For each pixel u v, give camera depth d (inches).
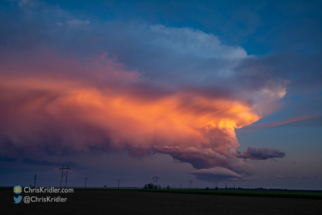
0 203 2167.8
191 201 2866.6
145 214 1518.2
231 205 2354.8
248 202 2819.9
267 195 4522.6
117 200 2822.3
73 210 1660.9
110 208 1852.9
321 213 1769.2
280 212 1806.1
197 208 1994.3
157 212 1648.6
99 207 1913.1
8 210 1631.4
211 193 5497.1
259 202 2837.1
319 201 3102.9
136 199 3112.7
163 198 3459.6
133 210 1739.7
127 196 3882.9
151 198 3410.4
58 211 1589.6
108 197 3457.2
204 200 3105.3
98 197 3393.2
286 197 4126.5
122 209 1793.8
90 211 1622.8
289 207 2212.1
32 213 1478.8
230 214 1610.5
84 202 2406.5
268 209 2010.3
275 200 3255.4
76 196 3499.0
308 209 2042.3
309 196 4025.6
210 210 1849.2
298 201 3083.2
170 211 1727.4
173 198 3506.4
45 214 1434.5
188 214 1563.7
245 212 1760.6
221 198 3661.4
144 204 2303.2
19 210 1632.6
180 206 2153.1
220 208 2026.3
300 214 1699.1
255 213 1710.1
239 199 3444.9
